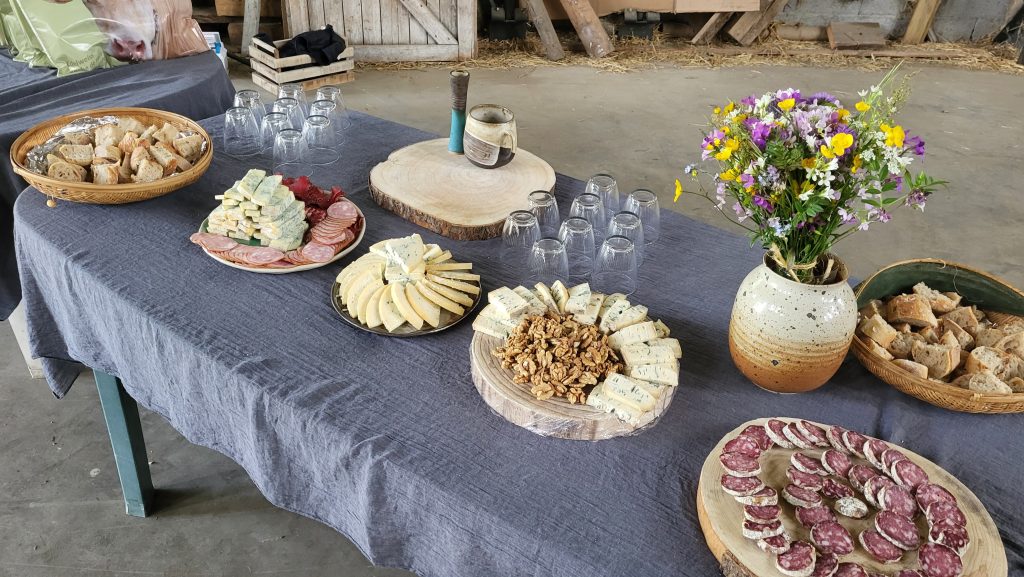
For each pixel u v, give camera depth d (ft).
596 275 4.97
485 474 3.54
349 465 3.77
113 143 5.81
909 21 19.58
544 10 17.79
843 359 4.02
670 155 13.60
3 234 7.07
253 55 15.02
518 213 5.10
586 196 5.41
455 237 5.46
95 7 8.89
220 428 4.59
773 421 3.65
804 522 3.17
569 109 15.43
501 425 3.84
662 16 19.81
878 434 3.85
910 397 4.08
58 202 5.71
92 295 4.95
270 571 6.31
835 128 3.33
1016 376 3.99
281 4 17.11
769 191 3.52
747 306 3.91
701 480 3.35
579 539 3.25
